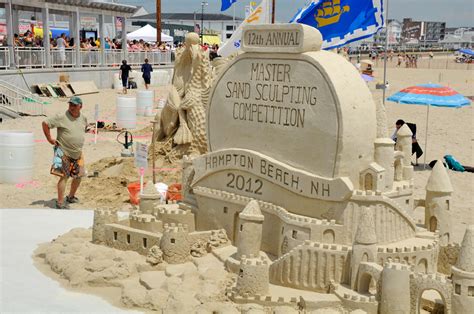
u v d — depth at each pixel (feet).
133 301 22.15
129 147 51.57
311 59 24.00
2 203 37.11
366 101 23.90
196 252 25.86
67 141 35.06
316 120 23.82
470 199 40.37
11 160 41.83
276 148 25.30
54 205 36.86
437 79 145.59
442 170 25.53
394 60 233.14
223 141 27.66
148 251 25.66
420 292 20.45
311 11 38.91
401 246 22.99
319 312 20.56
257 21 49.21
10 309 21.77
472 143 62.03
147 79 105.29
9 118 68.18
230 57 44.24
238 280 21.79
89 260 25.31
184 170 29.60
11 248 28.37
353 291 21.65
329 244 22.52
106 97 92.07
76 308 21.98
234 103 27.04
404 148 26.63
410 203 24.76
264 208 25.35
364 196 22.81
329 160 23.50
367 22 37.81
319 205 23.76
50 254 26.50
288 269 22.90
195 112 42.39
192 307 21.20
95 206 36.65
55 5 92.79
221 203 27.17
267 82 25.66
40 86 86.94
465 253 19.56
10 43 83.30
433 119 77.56
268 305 21.47
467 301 19.42
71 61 98.17
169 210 28.25
